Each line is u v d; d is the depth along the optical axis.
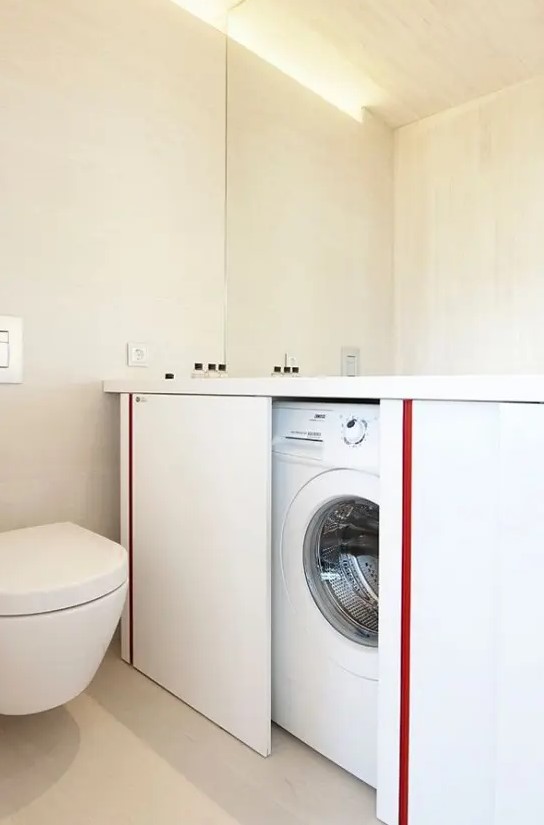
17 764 1.21
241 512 1.28
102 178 1.77
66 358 1.70
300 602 1.26
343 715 1.18
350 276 2.06
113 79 1.79
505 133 1.67
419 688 0.97
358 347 2.04
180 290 2.00
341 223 2.07
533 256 1.61
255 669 1.25
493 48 1.68
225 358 2.16
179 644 1.47
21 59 1.58
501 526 0.83
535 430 0.79
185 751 1.26
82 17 1.71
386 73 1.94
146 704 1.45
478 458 0.87
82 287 1.73
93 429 1.77
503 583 0.83
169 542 1.50
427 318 1.86
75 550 1.26
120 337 1.83
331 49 2.06
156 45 1.91
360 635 1.20
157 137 1.92
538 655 0.80
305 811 1.08
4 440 1.58
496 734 0.86
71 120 1.69
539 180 1.60
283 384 1.17
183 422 1.44
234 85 2.16
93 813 1.07
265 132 2.24
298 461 1.24
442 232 1.82
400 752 1.01
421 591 0.96
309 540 1.26
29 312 1.61
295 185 2.20
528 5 1.61
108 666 1.67
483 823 0.89
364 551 1.29
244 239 2.20
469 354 1.75
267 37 2.19
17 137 1.57
